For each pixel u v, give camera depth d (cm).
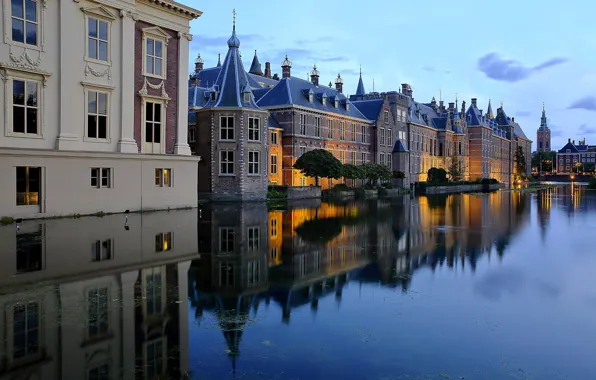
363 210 3859
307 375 736
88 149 2878
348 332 925
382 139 8119
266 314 1027
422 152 9712
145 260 1525
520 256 1752
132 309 1024
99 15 2917
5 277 1260
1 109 2530
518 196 6738
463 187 9350
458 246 1973
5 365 739
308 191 5603
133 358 777
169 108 3438
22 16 2609
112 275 1316
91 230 2159
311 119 6475
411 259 1675
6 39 2536
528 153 18325
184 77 3512
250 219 2930
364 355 816
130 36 3091
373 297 1174
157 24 3319
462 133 11294
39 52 2672
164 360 775
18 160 2527
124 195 3031
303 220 2947
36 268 1366
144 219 2672
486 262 1631
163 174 3306
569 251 1869
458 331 938
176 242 1906
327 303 1119
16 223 2386
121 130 3048
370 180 7419
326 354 816
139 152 3177
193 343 852
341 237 2198
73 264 1427
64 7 2752
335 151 6988
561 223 2941
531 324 984
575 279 1380
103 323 936
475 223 2900
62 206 2706
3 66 2505
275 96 6362
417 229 2547
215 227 2456
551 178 19450
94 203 2861
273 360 788
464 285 1302
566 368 775
